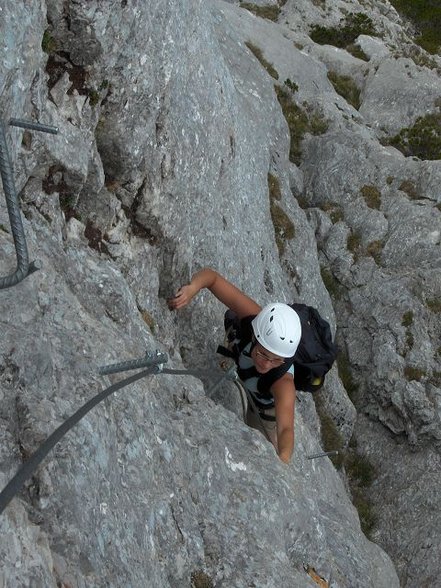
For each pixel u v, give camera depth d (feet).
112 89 25.25
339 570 27.02
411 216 52.03
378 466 44.91
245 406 26.91
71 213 25.05
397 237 51.44
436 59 77.00
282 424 24.53
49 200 23.53
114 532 16.51
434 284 48.83
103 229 26.11
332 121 59.26
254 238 38.78
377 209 53.42
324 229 52.26
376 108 65.05
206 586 19.76
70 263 23.06
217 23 53.31
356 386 47.32
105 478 16.97
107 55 24.16
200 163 31.19
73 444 16.16
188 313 30.30
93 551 15.51
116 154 26.02
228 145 34.65
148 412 20.26
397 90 65.51
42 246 21.85
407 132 63.16
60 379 17.57
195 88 31.12
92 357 18.88
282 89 59.47
